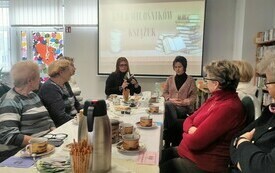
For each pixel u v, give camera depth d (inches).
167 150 73.9
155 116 80.0
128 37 182.1
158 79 184.5
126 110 84.8
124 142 48.3
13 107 58.9
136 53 182.9
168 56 179.6
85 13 185.6
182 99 127.1
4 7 193.8
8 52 198.4
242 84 67.1
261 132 43.3
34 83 64.0
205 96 141.4
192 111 121.7
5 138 55.1
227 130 55.9
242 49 156.0
